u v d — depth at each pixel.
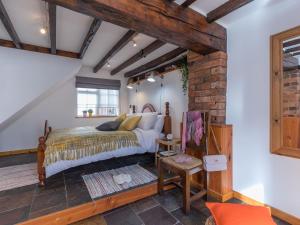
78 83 4.98
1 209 1.92
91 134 3.06
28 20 2.33
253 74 2.03
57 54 3.45
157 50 3.45
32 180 2.68
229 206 1.23
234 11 1.97
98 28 2.43
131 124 3.62
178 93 3.74
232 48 2.24
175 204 2.10
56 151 2.56
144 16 1.59
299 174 1.67
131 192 2.25
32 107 4.29
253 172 2.03
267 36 1.91
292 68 1.77
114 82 5.52
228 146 2.19
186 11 1.89
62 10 2.10
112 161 3.58
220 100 2.24
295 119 1.75
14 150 4.29
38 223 1.75
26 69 3.20
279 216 1.81
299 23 1.67
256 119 2.00
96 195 2.20
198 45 2.09
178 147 3.43
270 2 1.80
